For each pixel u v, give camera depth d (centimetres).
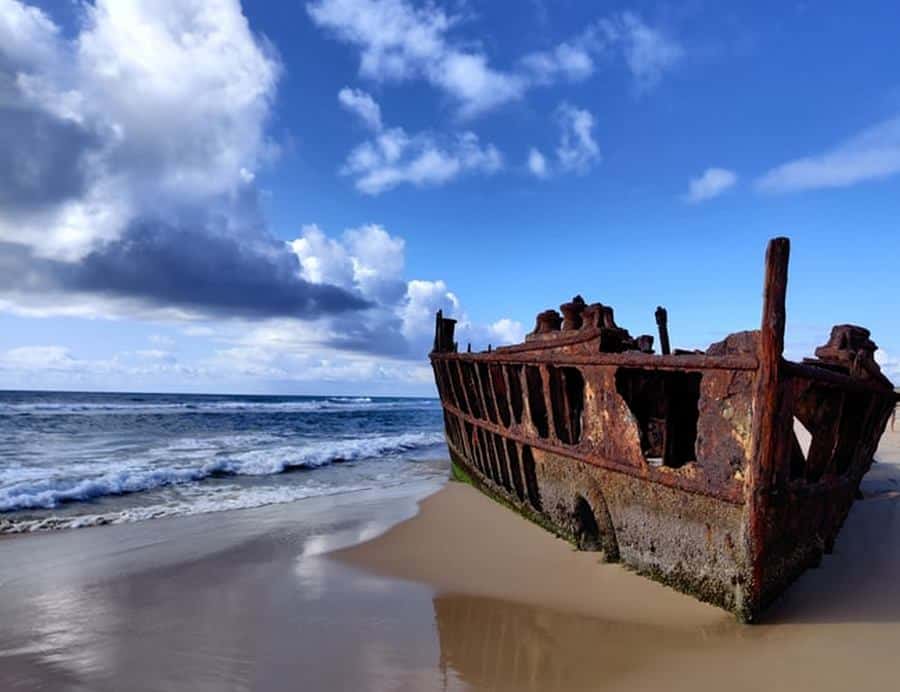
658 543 572
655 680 407
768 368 458
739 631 475
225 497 1169
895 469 1302
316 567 700
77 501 1092
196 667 436
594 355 631
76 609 558
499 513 984
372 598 592
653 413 743
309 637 494
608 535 660
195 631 506
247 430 2905
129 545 796
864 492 1014
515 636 494
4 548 776
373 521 951
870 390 673
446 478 1467
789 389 479
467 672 429
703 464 511
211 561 724
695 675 409
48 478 1253
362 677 422
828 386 567
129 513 1003
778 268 459
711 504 506
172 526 913
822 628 473
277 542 817
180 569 689
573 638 486
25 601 579
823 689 383
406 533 864
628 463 597
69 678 417
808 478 605
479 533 855
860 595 539
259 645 478
